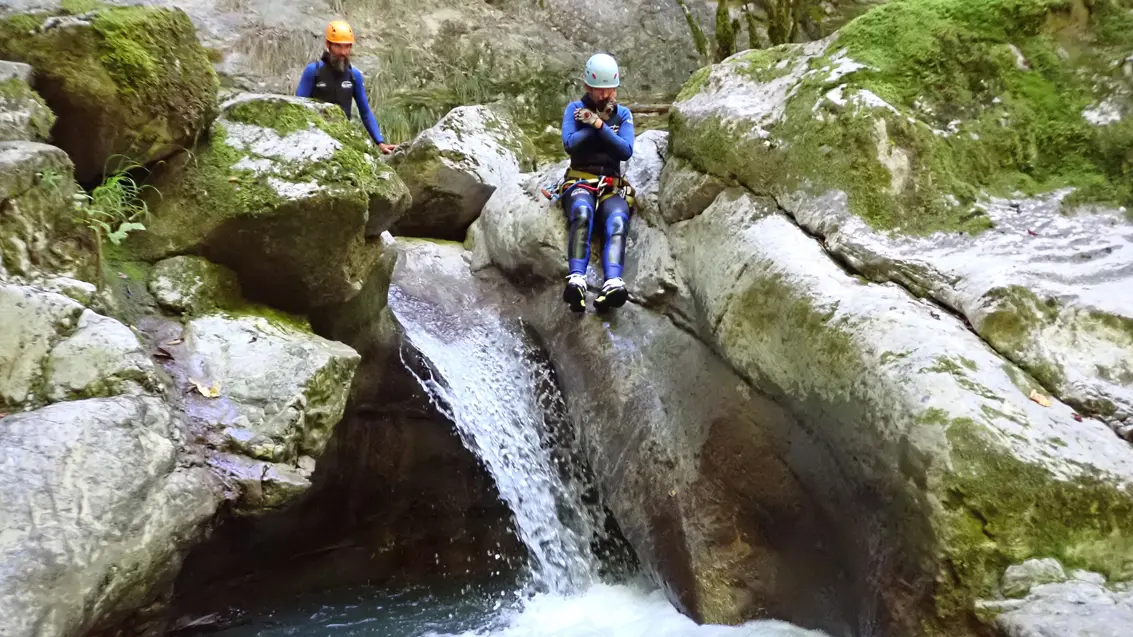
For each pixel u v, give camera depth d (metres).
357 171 3.95
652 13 10.60
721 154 4.11
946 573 2.46
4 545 2.22
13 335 2.65
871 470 2.79
